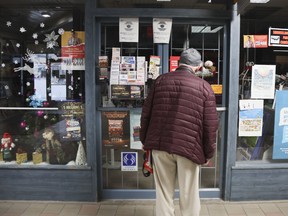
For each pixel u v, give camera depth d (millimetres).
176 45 3479
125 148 3619
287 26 3480
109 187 3682
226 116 3514
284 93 3559
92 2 3344
